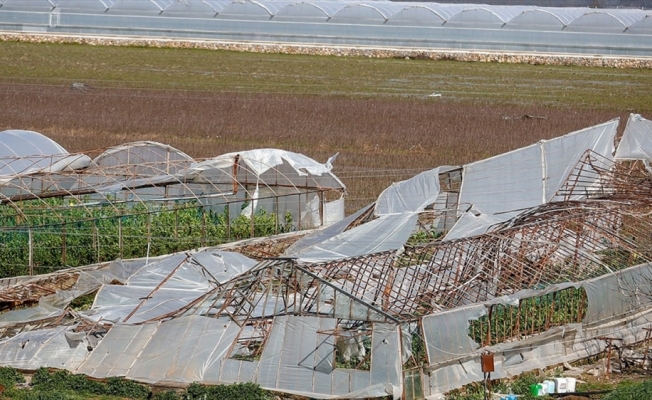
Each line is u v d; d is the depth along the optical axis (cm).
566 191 5306
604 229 4484
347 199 6266
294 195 6000
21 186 5762
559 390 3684
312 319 3762
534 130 7706
